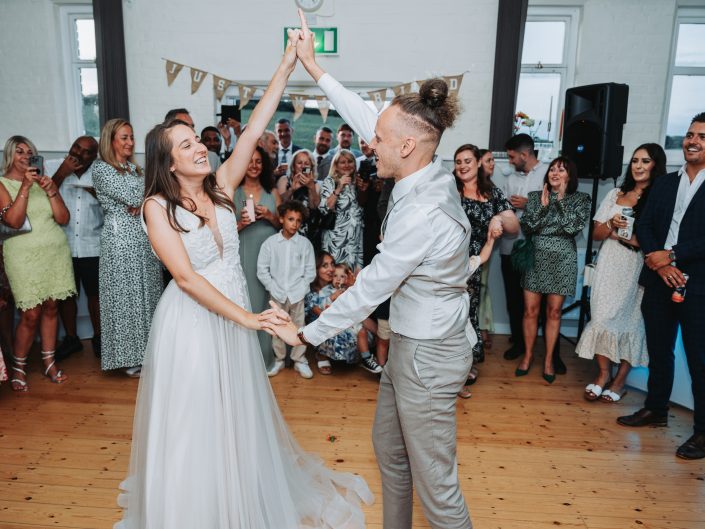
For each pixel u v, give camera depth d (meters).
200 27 4.42
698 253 2.40
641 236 2.69
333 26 4.38
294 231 3.23
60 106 4.59
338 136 4.39
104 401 2.98
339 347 3.35
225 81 4.33
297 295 3.27
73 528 1.92
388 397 1.54
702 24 4.43
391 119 1.33
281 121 4.39
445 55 4.38
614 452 2.52
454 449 1.46
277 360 3.44
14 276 2.98
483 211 3.11
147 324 3.14
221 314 1.58
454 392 1.42
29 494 2.12
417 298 1.37
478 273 3.17
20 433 2.61
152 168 1.57
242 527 1.67
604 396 3.09
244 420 1.73
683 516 2.04
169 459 1.61
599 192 4.15
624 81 4.42
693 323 2.45
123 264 3.05
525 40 4.53
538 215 3.27
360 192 3.55
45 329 3.20
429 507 1.46
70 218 3.44
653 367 2.74
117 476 2.25
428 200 1.31
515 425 2.78
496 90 4.23
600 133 3.45
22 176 3.11
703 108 4.53
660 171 2.90
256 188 3.32
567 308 3.81
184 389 1.62
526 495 2.16
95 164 3.00
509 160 3.92
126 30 4.42
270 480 1.81
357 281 1.38
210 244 1.64
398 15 4.34
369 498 2.07
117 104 4.38
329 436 2.60
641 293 2.98
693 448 2.47
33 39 4.48
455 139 4.50
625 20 4.32
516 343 3.81
